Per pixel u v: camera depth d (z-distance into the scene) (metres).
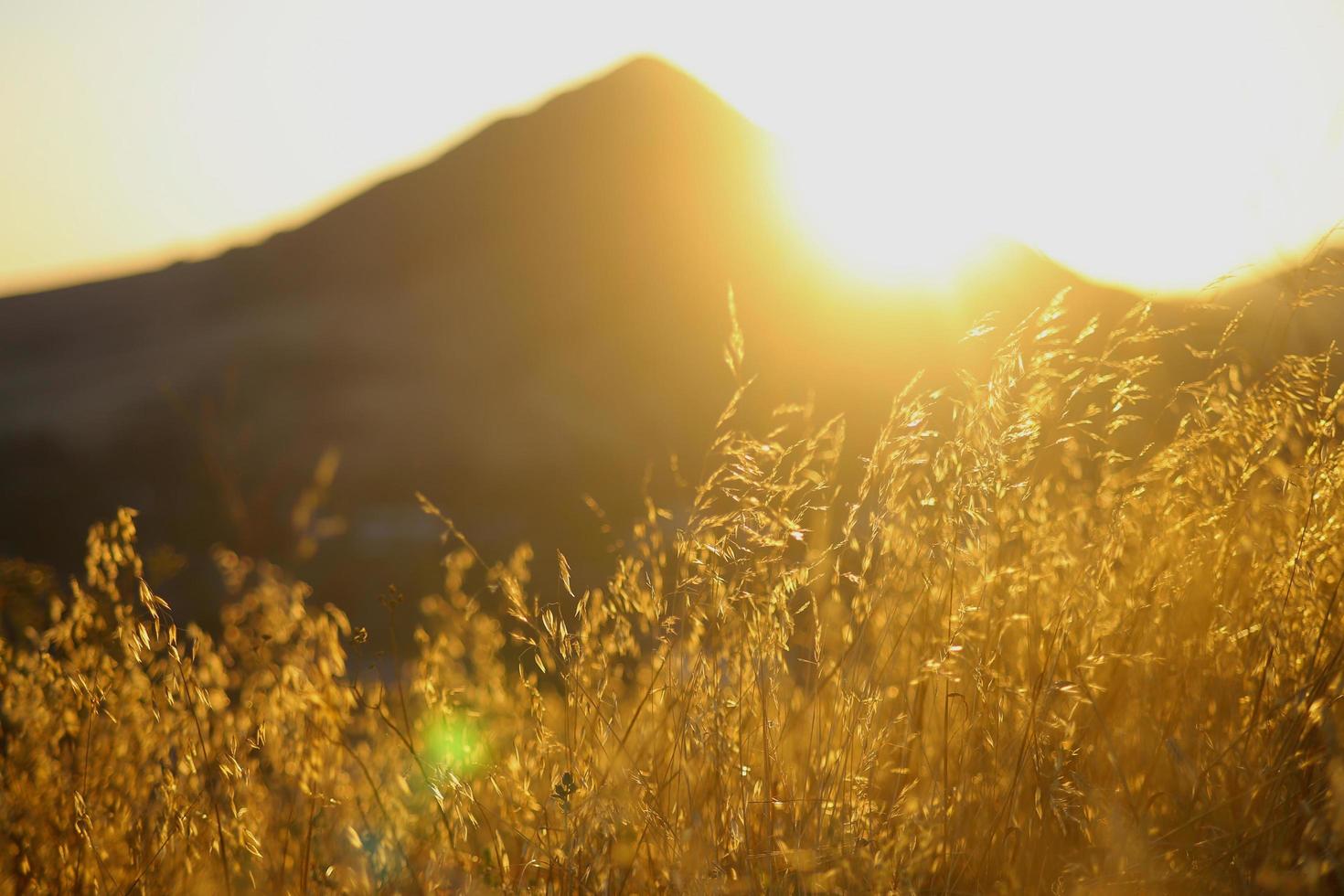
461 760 2.62
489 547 21.30
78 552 29.42
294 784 2.69
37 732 2.70
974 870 2.34
